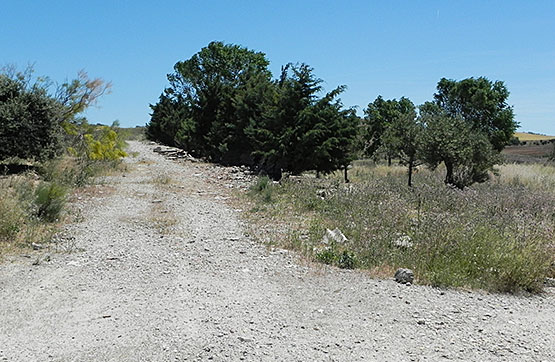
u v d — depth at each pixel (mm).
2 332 4832
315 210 12422
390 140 20578
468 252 7609
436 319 5562
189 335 4836
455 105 39562
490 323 5555
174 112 39906
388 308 5844
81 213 11219
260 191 15109
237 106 24578
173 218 11141
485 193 14859
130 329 4961
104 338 4742
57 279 6488
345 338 4930
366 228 9477
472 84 39094
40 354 4387
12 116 16953
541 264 7230
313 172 26859
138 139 46375
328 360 4430
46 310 5430
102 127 24266
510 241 7887
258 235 9594
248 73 29312
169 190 15469
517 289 6996
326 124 19500
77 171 17125
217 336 4828
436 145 18922
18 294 5879
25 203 9922
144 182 17078
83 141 22203
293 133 19344
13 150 17422
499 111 38594
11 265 7008
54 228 9398
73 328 4973
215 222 10844
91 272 6840
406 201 12859
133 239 8977
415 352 4676
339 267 7570
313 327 5176
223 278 6762
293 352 4555
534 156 47594
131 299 5832
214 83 28891
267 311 5574
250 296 6066
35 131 17672
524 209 12578
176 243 8758
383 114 39531
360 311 5715
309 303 5914
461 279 7082
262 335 4902
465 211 10789
